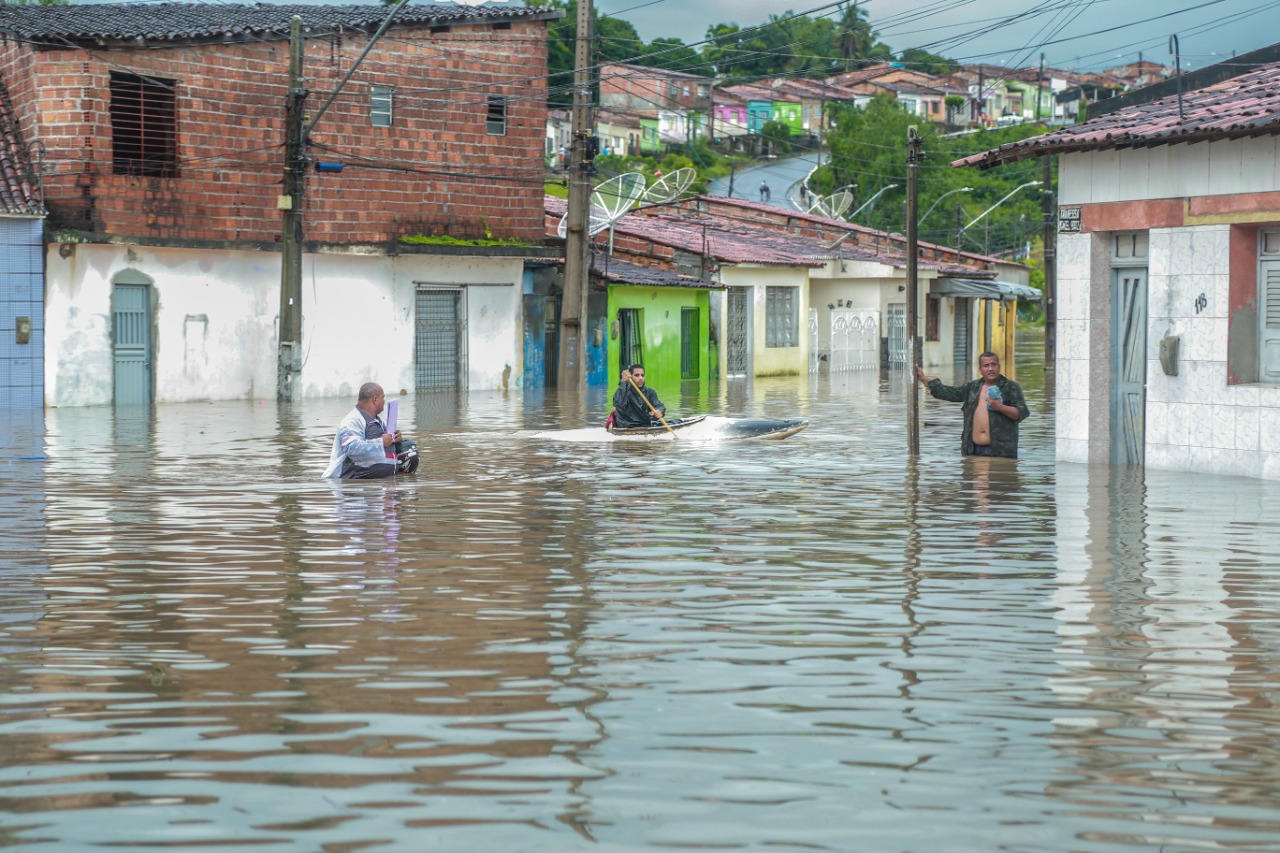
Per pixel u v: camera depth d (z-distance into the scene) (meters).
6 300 27.14
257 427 22.56
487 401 30.02
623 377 20.88
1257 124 14.62
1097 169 17.16
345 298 32.41
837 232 54.78
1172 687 6.54
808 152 108.62
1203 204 16.03
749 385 38.25
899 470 16.16
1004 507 13.08
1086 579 9.34
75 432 21.48
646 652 7.21
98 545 10.69
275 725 5.89
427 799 5.00
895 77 125.06
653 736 5.74
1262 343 15.94
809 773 5.29
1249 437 15.72
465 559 10.08
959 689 6.49
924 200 80.38
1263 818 4.85
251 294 30.83
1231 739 5.73
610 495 13.81
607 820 4.80
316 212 31.53
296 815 4.84
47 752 5.52
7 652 7.19
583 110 33.38
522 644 7.38
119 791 5.08
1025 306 104.56
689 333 42.62
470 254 33.97
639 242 43.09
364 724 5.90
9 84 29.33
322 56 31.34
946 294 52.88
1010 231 79.25
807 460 17.30
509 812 4.87
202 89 29.45
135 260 28.81
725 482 14.95
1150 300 16.69
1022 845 4.61
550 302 38.06
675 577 9.39
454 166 33.97
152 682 6.58
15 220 27.12
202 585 9.05
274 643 7.39
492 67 34.44
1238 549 10.62
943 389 17.91
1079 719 6.02
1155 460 16.72
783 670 6.84
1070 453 17.55
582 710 6.12
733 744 5.64
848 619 8.04
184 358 29.70
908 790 5.11
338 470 15.21
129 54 28.27
